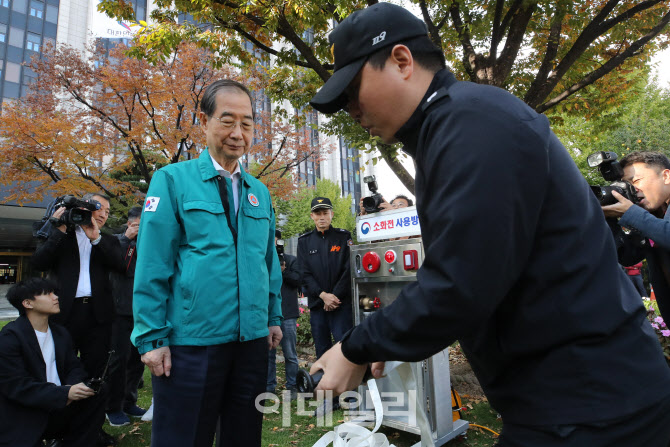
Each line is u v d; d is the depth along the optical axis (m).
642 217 1.60
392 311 0.69
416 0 5.02
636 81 6.15
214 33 4.98
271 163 10.68
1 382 2.02
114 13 5.09
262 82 6.99
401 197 4.40
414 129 0.80
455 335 0.64
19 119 8.18
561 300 0.69
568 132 6.98
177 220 1.64
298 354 6.01
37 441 2.05
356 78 0.82
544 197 0.69
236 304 1.65
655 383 0.70
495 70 4.93
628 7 5.36
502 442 0.77
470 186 0.62
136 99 9.09
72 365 2.41
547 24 5.68
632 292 0.79
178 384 1.54
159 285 1.55
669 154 12.55
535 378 0.71
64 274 2.75
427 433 1.91
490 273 0.61
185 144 9.45
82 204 2.74
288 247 29.95
